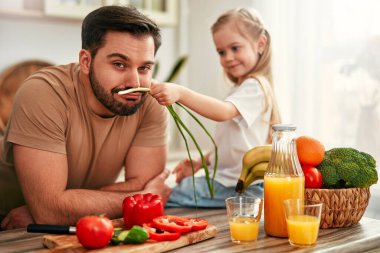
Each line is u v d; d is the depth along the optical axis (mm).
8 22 3029
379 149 2240
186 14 3434
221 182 1733
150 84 1457
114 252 1089
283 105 2592
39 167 1453
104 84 1410
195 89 3393
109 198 1520
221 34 1983
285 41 2580
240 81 2027
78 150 1577
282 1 2586
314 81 2480
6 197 1797
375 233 1294
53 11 2881
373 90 2256
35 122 1457
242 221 1214
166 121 1726
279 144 1258
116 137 1635
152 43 1410
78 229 1109
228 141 1840
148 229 1204
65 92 1521
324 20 2432
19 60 3084
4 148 1630
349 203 1317
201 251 1149
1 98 2943
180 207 1663
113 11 1396
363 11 2279
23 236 1280
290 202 1188
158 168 1710
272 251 1145
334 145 2436
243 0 2910
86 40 1443
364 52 2283
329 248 1166
